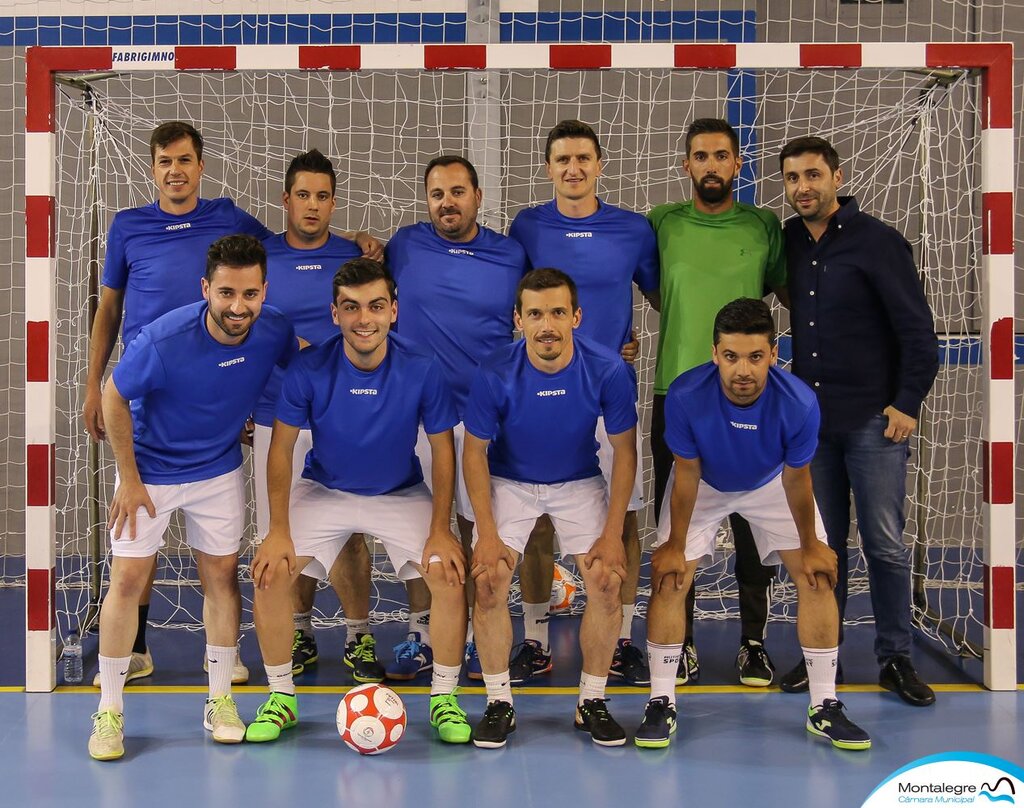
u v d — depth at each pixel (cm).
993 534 386
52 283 385
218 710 334
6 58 625
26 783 299
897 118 570
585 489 346
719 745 329
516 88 617
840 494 382
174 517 635
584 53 380
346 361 329
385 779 301
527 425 330
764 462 325
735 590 550
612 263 384
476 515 330
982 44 384
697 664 413
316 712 361
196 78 614
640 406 629
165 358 310
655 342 625
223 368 318
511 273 386
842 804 284
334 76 619
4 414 631
